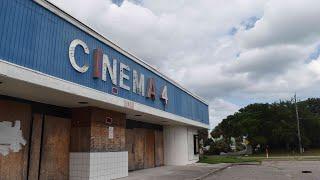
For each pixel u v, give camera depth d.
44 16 10.50
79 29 12.25
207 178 17.02
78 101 13.02
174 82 22.81
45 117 13.13
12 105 11.57
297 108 60.41
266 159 37.97
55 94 11.46
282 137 58.44
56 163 13.39
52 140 13.31
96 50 13.01
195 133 30.22
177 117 22.58
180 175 17.44
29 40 9.77
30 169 12.05
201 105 30.39
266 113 61.41
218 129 69.12
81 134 14.12
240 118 64.38
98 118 14.59
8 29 9.08
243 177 17.50
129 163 19.45
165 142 25.19
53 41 10.80
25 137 11.98
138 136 21.08
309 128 61.12
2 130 11.05
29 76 9.54
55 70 10.76
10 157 11.26
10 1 9.24
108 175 14.91
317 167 24.66
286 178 16.80
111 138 15.50
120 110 16.00
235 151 68.69
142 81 17.36
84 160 13.84
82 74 12.16
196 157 29.48
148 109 17.70
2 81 9.37
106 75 13.73
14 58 9.16
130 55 16.09
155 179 15.56
